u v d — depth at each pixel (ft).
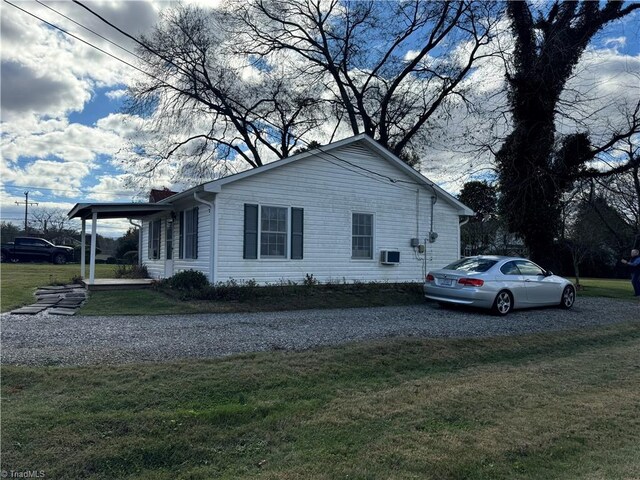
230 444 12.40
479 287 33.19
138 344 21.15
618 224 86.43
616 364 21.52
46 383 15.34
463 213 57.93
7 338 22.11
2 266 91.15
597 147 58.49
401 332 25.62
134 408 13.84
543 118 57.88
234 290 38.75
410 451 12.12
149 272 64.23
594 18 56.54
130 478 10.75
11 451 11.19
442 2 71.92
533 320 31.71
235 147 86.74
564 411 15.33
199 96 78.64
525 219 59.11
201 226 44.39
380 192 51.31
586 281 84.74
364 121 84.28
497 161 61.77
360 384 17.21
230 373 16.88
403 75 81.00
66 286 51.26
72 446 11.56
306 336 23.84
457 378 18.44
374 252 50.52
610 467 11.77
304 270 45.85
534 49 57.98
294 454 11.91
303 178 46.06
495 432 13.48
